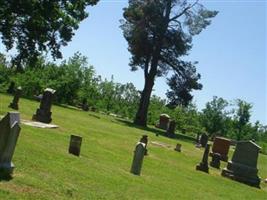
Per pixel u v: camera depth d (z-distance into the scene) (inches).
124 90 3582.7
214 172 1156.5
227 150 1596.9
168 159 1176.8
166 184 738.8
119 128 1754.4
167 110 3152.1
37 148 706.8
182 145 1724.9
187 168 1083.9
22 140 753.6
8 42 1626.5
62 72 2539.4
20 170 521.7
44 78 2468.0
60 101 2556.6
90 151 903.1
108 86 3356.3
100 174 645.3
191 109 3233.3
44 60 2471.7
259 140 3390.7
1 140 480.7
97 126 1557.6
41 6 1592.0
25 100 1849.2
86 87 2753.4
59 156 692.7
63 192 480.4
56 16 1660.9
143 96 2500.0
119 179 650.8
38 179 503.5
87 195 496.7
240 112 3134.8
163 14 2448.3
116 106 3179.1
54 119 1386.6
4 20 1579.7
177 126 3083.2
